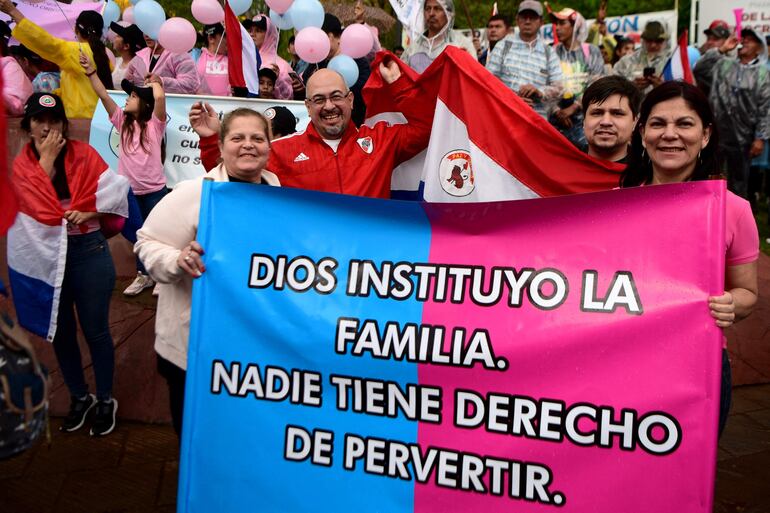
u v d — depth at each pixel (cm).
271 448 255
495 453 238
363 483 249
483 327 242
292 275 259
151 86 549
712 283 227
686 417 226
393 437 247
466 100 361
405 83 389
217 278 263
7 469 395
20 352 195
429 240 253
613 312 233
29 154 413
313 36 541
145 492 377
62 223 407
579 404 232
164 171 600
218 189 266
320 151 372
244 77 606
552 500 234
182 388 291
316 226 261
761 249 764
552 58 773
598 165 333
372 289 253
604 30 1061
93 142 606
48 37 635
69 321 432
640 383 229
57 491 375
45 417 205
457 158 367
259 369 257
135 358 485
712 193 230
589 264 238
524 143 346
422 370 245
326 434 252
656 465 227
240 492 257
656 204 235
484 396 240
